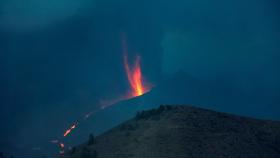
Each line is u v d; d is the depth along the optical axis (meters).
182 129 113.62
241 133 116.12
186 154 102.62
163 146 105.94
